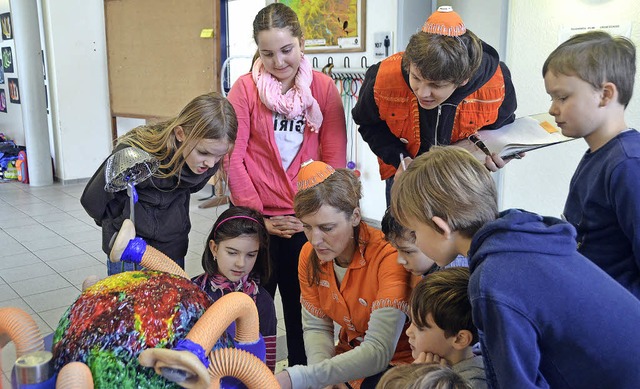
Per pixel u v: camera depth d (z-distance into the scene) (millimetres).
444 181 951
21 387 773
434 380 920
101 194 1549
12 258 3732
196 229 4363
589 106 1205
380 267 1412
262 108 1921
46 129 6016
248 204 1946
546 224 953
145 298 850
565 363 875
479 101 1682
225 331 931
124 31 5602
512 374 840
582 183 1279
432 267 1300
